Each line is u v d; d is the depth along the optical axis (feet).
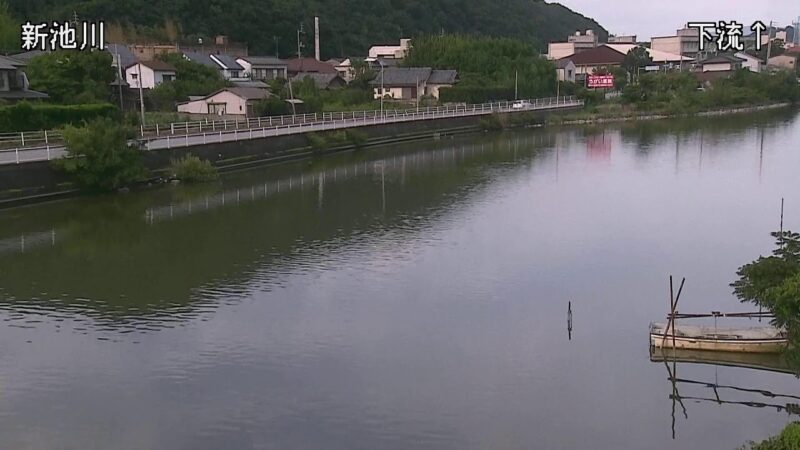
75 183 115.03
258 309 67.72
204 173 132.36
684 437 46.09
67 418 48.62
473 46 298.35
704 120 251.60
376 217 104.94
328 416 48.60
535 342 60.13
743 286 54.49
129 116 150.51
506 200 116.88
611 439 45.91
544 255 84.53
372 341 60.44
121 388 52.70
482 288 73.20
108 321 65.10
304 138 169.99
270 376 54.29
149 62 221.46
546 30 551.18
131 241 91.50
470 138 213.46
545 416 48.52
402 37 407.85
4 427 47.47
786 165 148.05
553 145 192.03
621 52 400.26
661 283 74.23
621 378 53.67
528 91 281.33
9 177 105.81
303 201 117.08
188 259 83.61
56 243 90.27
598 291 72.13
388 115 203.72
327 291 72.54
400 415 48.70
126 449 45.03
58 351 58.85
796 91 313.94
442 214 106.63
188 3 322.55
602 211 107.55
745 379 53.26
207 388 52.54
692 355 56.90
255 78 270.46
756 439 45.80
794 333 45.73
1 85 151.12
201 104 195.31
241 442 45.70
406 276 77.05
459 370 55.16
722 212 105.81
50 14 275.80
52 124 134.00
